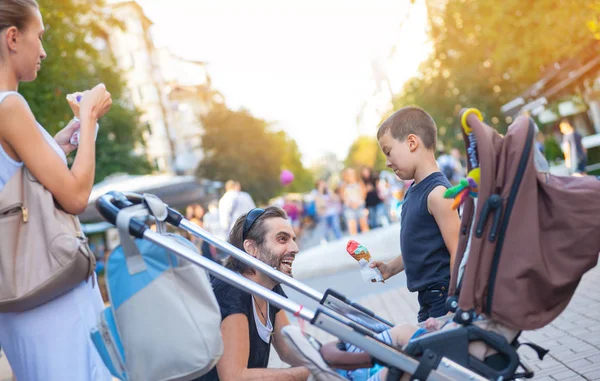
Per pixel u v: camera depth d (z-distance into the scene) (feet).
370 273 12.58
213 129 209.15
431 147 12.05
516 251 8.23
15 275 8.86
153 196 9.34
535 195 8.29
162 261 8.72
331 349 9.14
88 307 9.65
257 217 11.51
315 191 82.53
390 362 8.41
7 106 8.98
